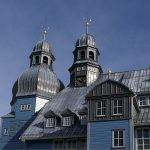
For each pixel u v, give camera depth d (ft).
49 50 237.25
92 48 223.71
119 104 163.94
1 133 211.00
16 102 216.54
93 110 166.91
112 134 159.74
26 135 181.78
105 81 169.48
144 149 159.53
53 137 175.52
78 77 213.66
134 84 186.50
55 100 202.69
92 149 160.56
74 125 178.50
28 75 221.46
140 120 164.25
